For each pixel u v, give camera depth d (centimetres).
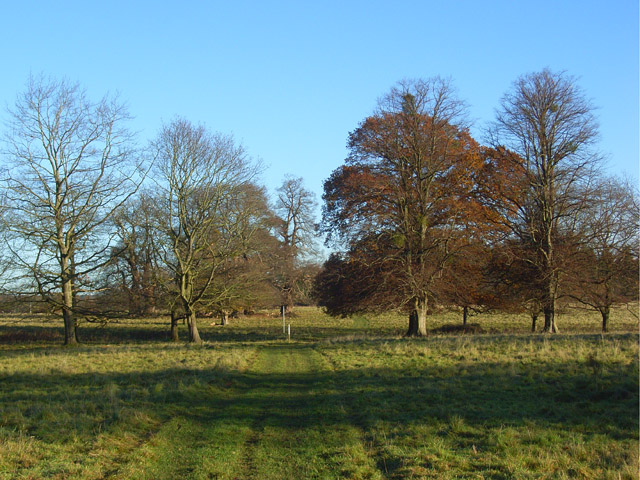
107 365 1873
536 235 3077
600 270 3158
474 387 1244
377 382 1404
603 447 780
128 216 3300
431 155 2841
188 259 3284
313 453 818
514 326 4231
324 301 3472
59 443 824
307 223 5522
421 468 715
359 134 3045
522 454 764
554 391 1143
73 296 3338
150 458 798
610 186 3097
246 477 723
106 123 3175
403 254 2867
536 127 2958
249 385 1511
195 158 3231
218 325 5119
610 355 1465
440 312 3195
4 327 4278
